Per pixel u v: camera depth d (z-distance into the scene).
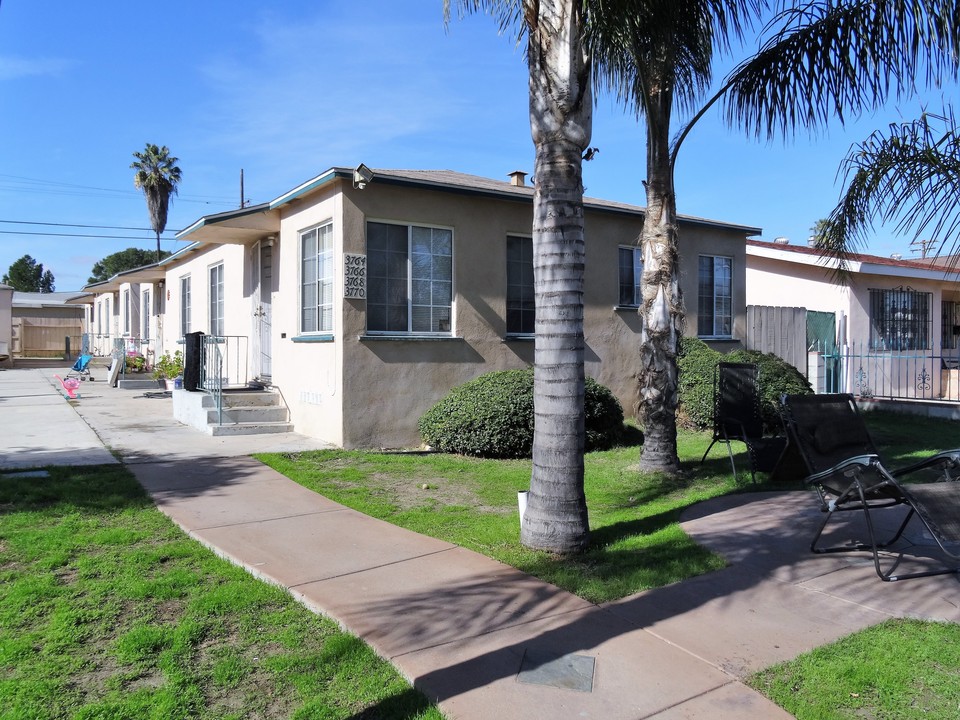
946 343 20.78
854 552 5.56
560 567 5.12
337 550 5.50
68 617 4.14
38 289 84.06
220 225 11.38
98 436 10.26
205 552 5.38
